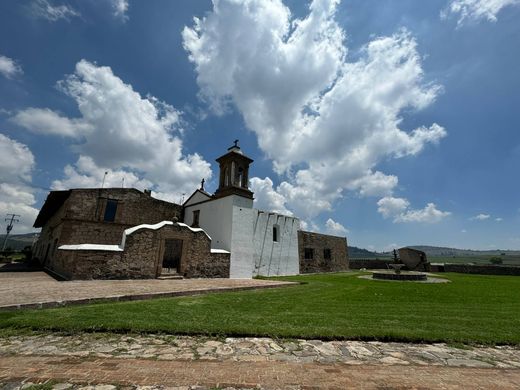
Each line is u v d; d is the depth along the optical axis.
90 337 4.71
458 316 6.94
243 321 5.82
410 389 3.21
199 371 3.55
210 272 15.62
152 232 13.40
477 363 4.11
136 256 12.72
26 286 9.28
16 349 4.11
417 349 4.68
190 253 14.76
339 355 4.30
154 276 13.15
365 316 6.73
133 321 5.38
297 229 24.52
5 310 5.89
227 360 3.96
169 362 3.81
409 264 29.73
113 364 3.67
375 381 3.40
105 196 18.69
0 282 10.58
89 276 11.37
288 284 13.25
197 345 4.54
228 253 16.89
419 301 9.23
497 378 3.59
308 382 3.32
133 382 3.16
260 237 20.59
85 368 3.52
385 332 5.29
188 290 9.25
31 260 28.02
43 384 3.04
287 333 5.12
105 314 5.83
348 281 15.82
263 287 11.89
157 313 6.16
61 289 8.66
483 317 6.86
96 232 17.77
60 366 3.55
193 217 21.86
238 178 20.27
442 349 4.70
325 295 10.14
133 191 19.97
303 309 7.42
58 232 18.05
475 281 16.75
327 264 27.41
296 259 23.52
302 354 4.29
